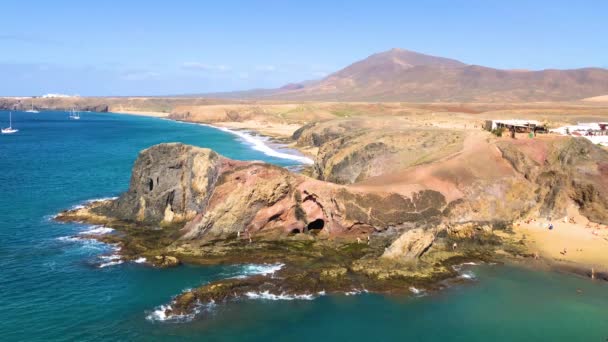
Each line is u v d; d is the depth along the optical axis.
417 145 98.88
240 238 67.19
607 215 72.94
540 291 54.38
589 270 59.44
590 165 78.44
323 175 104.88
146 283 54.78
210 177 73.25
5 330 45.12
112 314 48.12
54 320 47.00
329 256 61.66
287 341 44.38
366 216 67.50
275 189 69.06
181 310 48.53
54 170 124.25
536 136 91.62
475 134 98.19
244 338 44.66
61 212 82.19
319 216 69.38
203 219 67.25
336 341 44.56
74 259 61.19
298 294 52.25
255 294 52.06
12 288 53.31
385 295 52.69
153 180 76.94
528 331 46.78
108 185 105.88
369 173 94.81
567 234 70.00
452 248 65.19
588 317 49.34
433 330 46.66
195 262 60.22
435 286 54.78
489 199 74.31
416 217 68.56
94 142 195.00
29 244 66.38
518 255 63.53
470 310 50.16
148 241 67.12
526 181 78.62
